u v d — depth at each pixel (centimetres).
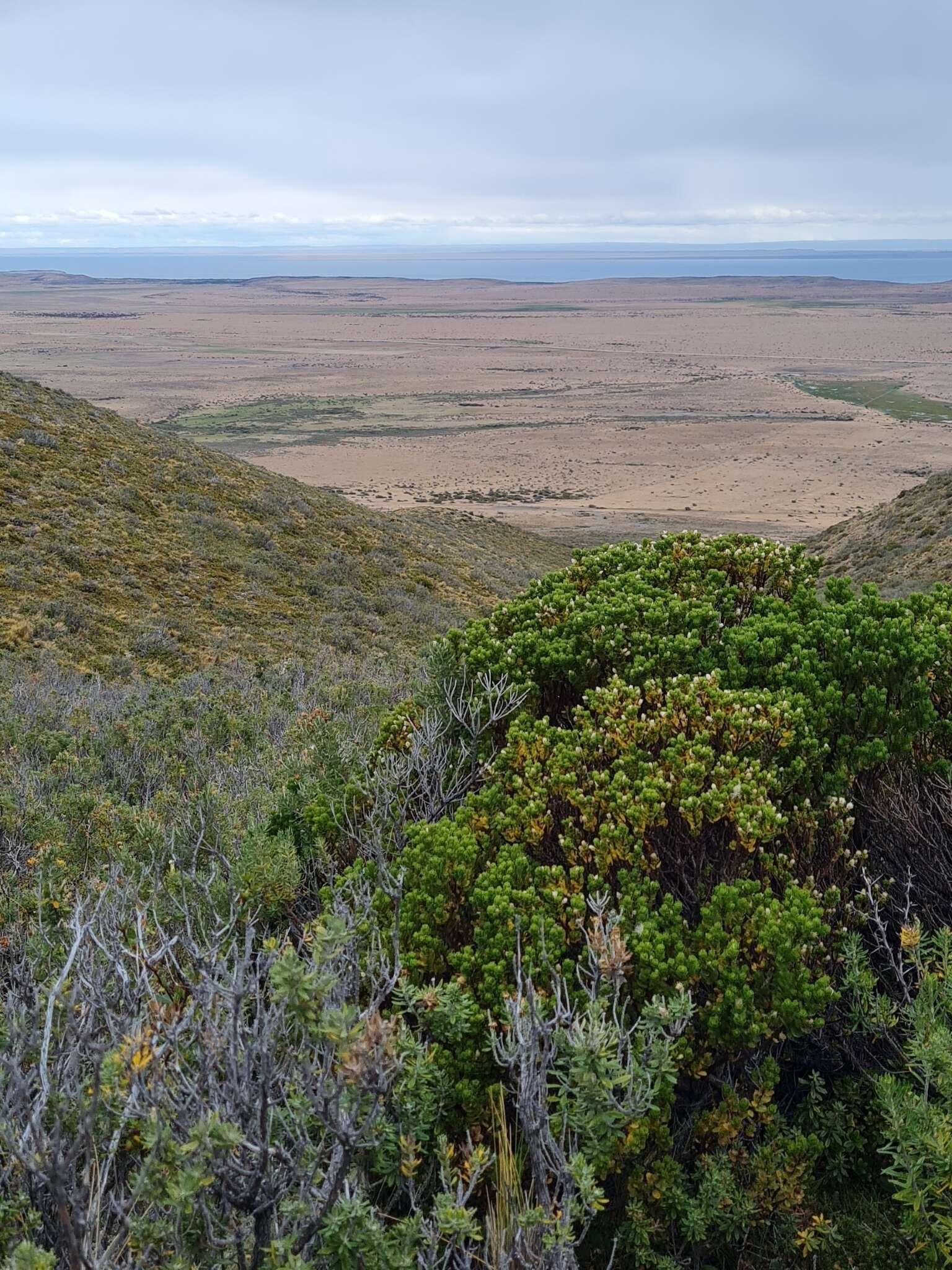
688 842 353
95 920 309
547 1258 211
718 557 575
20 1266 169
